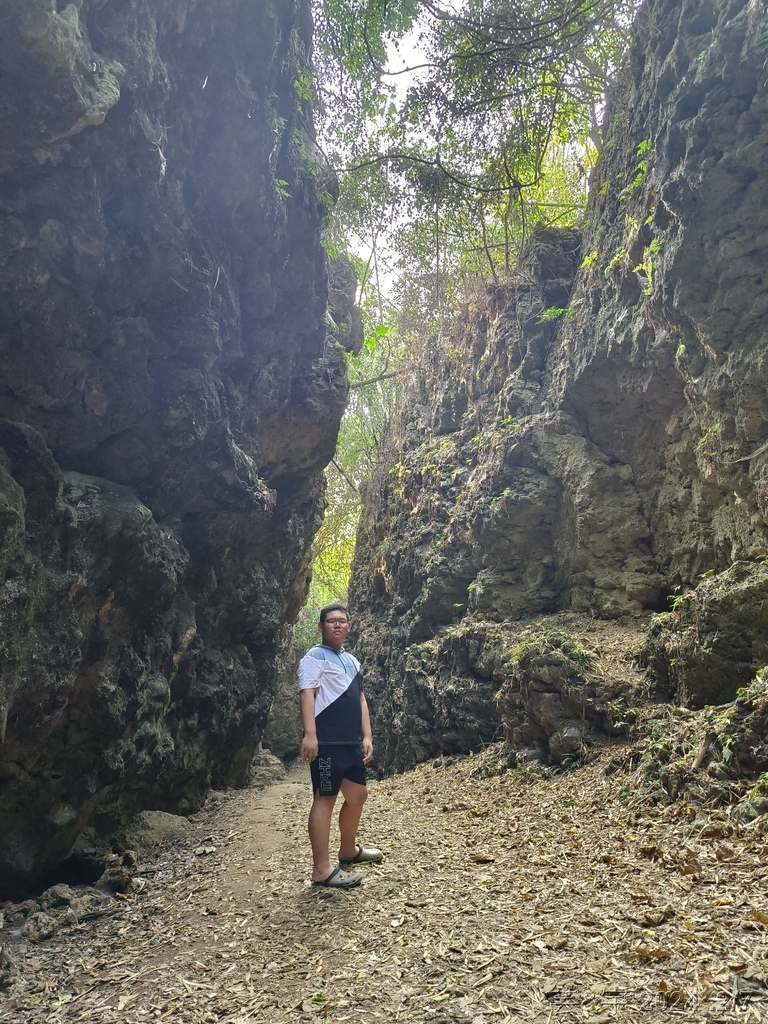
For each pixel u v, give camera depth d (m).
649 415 9.42
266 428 9.07
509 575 11.28
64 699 5.27
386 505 17.58
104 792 6.27
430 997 2.68
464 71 9.27
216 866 5.46
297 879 4.53
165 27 5.81
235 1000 2.93
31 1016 3.10
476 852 4.84
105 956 3.82
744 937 2.77
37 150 4.67
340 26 8.88
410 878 4.26
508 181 10.60
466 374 14.80
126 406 6.19
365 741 4.62
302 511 11.23
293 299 8.55
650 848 4.14
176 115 6.20
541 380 12.06
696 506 8.38
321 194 8.66
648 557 9.68
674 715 6.09
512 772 7.92
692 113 7.07
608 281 9.88
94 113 4.60
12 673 4.59
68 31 4.24
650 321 8.55
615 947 2.88
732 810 4.44
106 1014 2.99
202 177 6.71
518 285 12.84
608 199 10.28
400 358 18.28
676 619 6.72
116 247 5.62
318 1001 2.79
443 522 13.82
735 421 7.03
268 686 10.63
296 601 12.77
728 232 6.65
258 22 6.57
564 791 6.50
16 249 5.00
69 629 5.31
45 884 5.64
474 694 10.54
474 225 12.05
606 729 7.25
